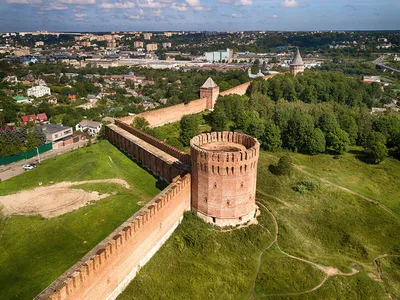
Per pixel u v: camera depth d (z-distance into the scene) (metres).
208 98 153.38
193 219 59.94
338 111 128.00
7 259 50.28
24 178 80.38
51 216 61.84
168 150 80.19
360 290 52.50
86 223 59.16
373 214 74.38
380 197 82.94
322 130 114.69
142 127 110.25
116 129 105.00
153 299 44.78
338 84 174.12
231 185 56.78
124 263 44.84
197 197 60.03
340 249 62.62
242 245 56.38
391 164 102.25
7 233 56.94
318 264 56.16
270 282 51.12
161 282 47.56
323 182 86.12
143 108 195.00
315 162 101.44
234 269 52.34
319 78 184.75
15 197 70.00
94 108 197.62
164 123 132.00
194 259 52.53
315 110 123.50
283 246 58.66
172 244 54.62
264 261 54.56
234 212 58.44
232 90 169.38
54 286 36.50
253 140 62.06
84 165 84.81
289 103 138.75
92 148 100.94
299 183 82.56
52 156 109.19
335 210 74.31
